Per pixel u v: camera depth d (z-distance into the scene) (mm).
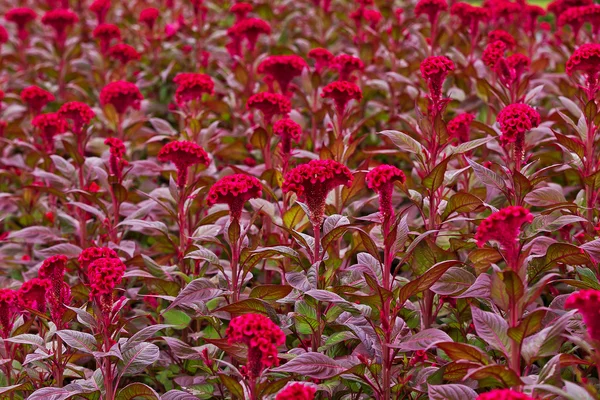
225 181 3617
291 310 4625
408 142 4262
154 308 4609
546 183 5000
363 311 3420
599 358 2934
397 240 3623
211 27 9609
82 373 3920
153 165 5730
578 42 7570
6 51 10023
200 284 3764
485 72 6855
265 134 5184
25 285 3660
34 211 6109
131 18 10430
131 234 5980
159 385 4570
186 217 5320
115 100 6031
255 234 4820
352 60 5621
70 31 9922
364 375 3445
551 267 3809
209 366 3797
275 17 9836
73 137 6699
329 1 8867
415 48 7168
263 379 3541
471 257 3824
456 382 3580
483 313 3209
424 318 4152
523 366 3775
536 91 5316
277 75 5734
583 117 4527
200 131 5906
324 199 3660
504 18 8211
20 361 4160
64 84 8391
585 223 4473
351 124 6078
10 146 6754
